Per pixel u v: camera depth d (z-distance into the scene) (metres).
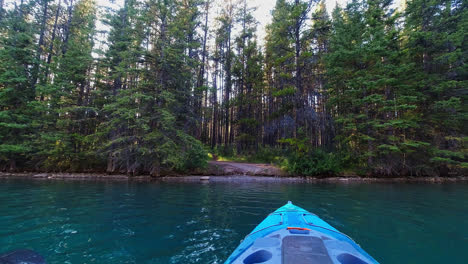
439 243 4.82
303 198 9.67
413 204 8.64
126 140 16.66
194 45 18.97
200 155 18.27
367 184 15.12
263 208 7.71
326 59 21.25
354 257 2.49
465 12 18.72
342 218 6.67
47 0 23.22
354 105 19.77
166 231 5.33
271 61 27.58
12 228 5.27
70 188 11.56
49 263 3.62
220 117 38.12
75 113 19.69
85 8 25.28
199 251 4.24
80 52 19.83
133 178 16.67
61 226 5.52
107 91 19.56
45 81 20.25
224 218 6.47
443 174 19.22
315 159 18.55
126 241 4.67
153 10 18.55
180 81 19.27
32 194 9.66
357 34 19.84
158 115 17.09
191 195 10.11
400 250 4.47
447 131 19.34
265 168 19.05
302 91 23.30
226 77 33.47
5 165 18.52
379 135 18.84
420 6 19.33
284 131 24.11
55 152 17.61
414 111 20.00
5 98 18.27
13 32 19.47
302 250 2.43
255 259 2.56
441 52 19.44
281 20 23.72
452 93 19.02
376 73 19.41
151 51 18.80
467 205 8.53
